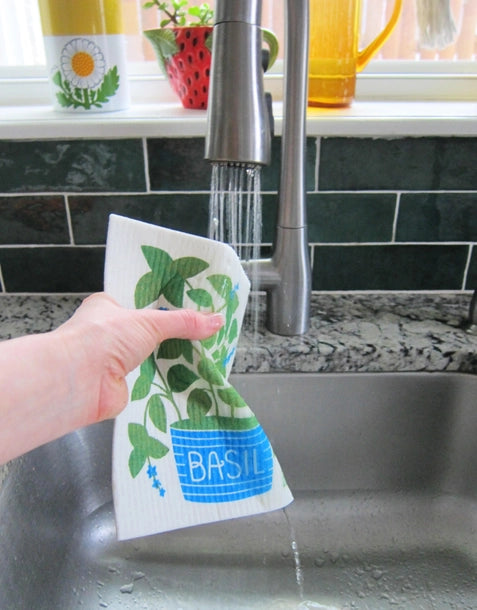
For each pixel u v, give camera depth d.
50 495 0.55
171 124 0.60
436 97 0.79
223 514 0.42
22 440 0.30
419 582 0.55
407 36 0.79
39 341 0.30
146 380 0.40
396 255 0.68
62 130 0.60
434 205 0.65
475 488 0.60
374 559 0.58
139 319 0.34
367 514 0.62
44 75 0.79
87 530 0.59
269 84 0.77
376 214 0.65
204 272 0.40
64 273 0.68
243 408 0.40
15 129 0.60
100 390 0.33
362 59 0.70
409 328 0.61
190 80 0.67
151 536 0.59
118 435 0.40
